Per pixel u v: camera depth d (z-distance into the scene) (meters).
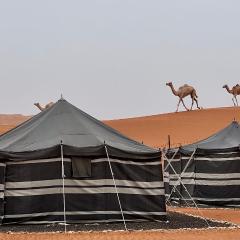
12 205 52.69
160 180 56.25
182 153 84.12
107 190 54.47
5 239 43.22
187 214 67.69
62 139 55.41
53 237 44.19
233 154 79.69
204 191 80.69
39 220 52.78
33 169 53.53
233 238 45.28
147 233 47.12
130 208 54.88
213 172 80.44
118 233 46.72
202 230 50.00
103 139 56.59
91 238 43.69
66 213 53.19
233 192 79.00
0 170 52.84
